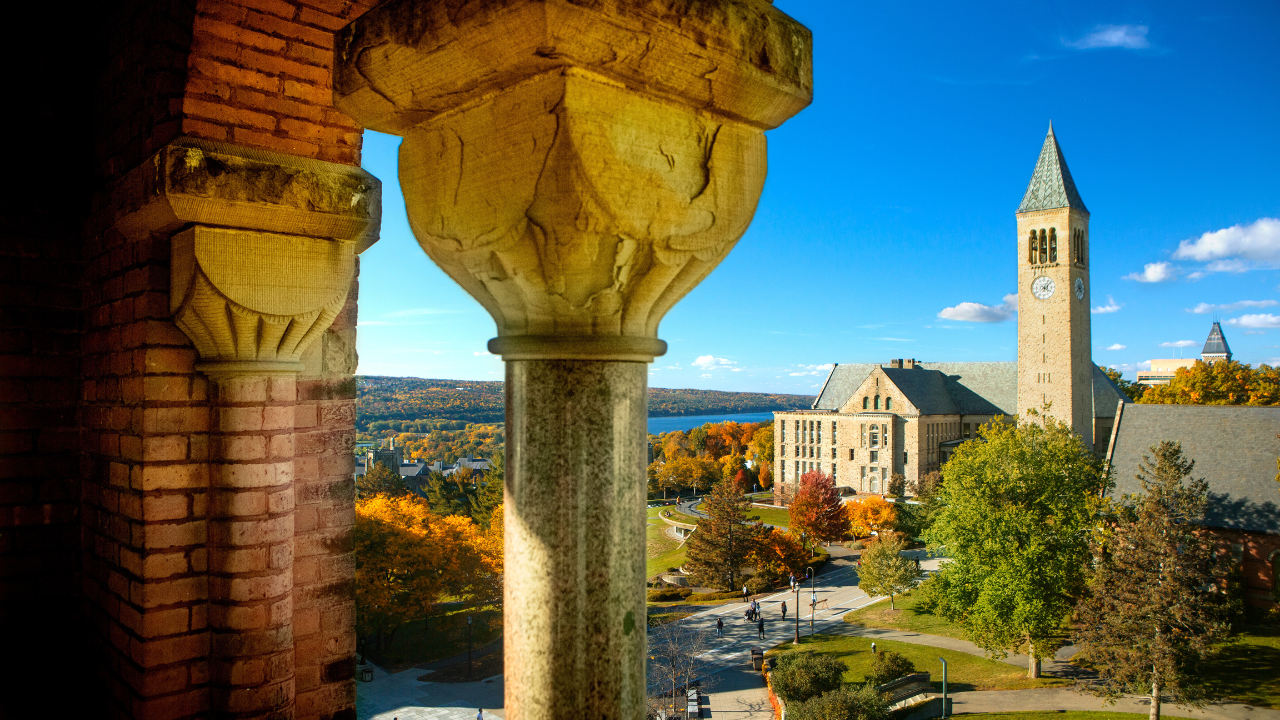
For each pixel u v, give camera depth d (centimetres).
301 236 339
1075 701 2777
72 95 419
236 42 347
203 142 310
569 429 157
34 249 406
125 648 349
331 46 378
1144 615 2628
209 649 347
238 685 337
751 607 4100
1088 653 2733
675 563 5559
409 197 176
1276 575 3738
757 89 160
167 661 336
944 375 9356
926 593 3256
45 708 397
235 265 321
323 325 354
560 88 136
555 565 156
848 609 4281
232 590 338
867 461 8481
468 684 2970
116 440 364
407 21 150
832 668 2802
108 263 380
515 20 130
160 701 333
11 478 395
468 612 3809
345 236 350
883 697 2578
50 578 403
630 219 144
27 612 396
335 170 344
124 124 367
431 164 169
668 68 144
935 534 3244
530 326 159
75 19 420
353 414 415
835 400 9419
